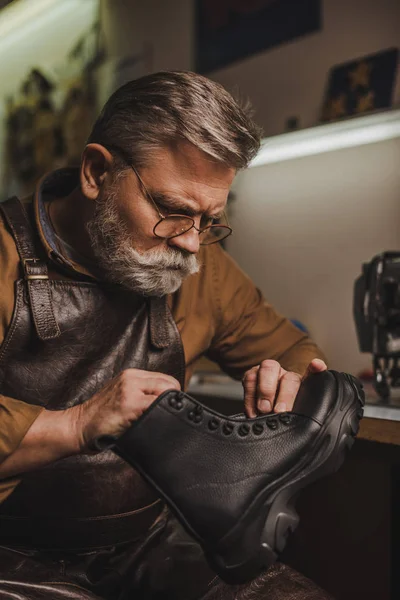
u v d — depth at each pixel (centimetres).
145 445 76
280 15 207
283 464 79
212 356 140
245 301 135
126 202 99
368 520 136
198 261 114
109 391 83
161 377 82
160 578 102
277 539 74
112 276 105
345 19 187
